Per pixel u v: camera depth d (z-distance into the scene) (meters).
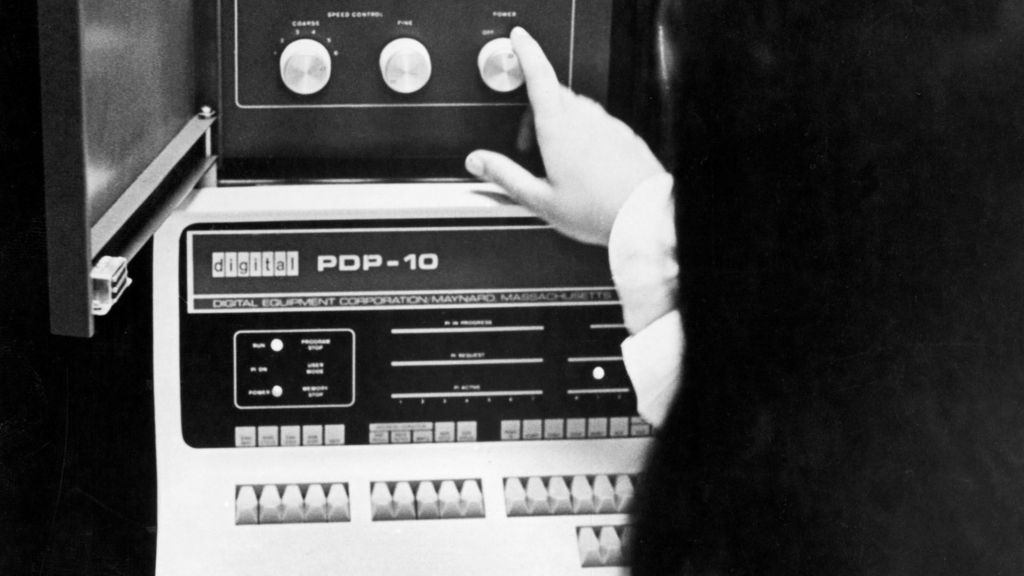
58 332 0.91
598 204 1.17
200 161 1.15
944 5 1.14
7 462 1.18
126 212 0.98
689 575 1.16
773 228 1.17
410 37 1.15
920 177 1.16
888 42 1.14
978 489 1.17
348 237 1.16
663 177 1.17
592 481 1.20
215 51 1.15
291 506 1.15
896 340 1.18
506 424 1.20
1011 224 1.16
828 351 1.18
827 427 1.19
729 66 1.16
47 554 1.18
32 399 1.18
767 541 1.18
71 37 0.86
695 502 1.18
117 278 0.93
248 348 1.16
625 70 1.18
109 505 1.17
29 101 1.18
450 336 1.18
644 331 1.19
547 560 1.16
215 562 1.14
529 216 1.17
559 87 1.17
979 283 1.17
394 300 1.17
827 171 1.16
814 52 1.15
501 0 1.16
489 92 1.18
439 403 1.19
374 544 1.15
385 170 1.18
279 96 1.16
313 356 1.17
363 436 1.18
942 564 1.14
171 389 1.16
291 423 1.17
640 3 1.16
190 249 1.14
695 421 1.19
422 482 1.18
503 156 1.18
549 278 1.18
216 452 1.17
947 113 1.15
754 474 1.19
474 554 1.16
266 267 1.15
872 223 1.17
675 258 1.18
